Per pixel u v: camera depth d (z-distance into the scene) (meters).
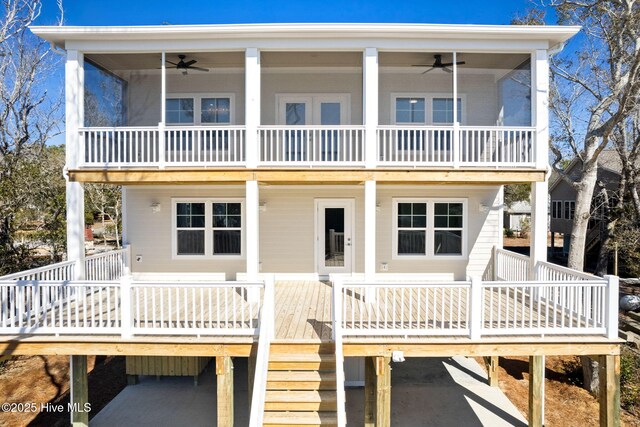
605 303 6.70
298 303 8.80
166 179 8.81
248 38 8.66
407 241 11.14
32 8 16.81
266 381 6.22
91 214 26.72
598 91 11.84
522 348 6.64
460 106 11.15
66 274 8.65
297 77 11.05
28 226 15.61
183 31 8.41
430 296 9.04
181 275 11.15
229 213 11.14
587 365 10.16
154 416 8.61
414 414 8.64
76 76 8.83
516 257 9.79
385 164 8.75
